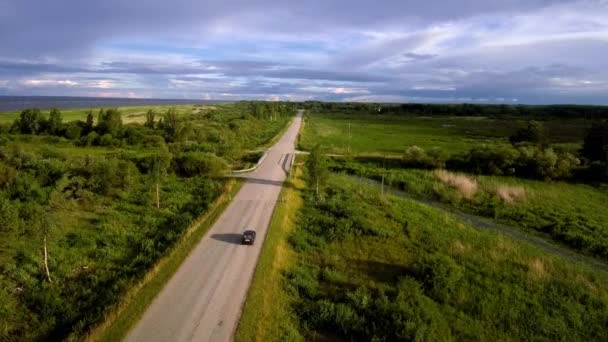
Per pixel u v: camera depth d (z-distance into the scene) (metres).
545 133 89.25
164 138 84.00
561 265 28.95
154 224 31.95
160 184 44.50
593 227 37.81
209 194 40.03
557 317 21.72
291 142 83.94
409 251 30.00
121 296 20.14
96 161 43.09
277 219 33.19
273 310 20.34
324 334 19.36
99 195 37.88
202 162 49.16
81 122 93.62
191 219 32.09
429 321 20.38
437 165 62.91
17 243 26.53
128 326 17.88
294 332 18.70
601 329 20.84
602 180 56.28
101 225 31.09
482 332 20.05
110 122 84.62
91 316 18.64
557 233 36.75
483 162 61.50
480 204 45.75
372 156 71.81
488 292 24.05
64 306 20.17
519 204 45.41
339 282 24.77
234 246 27.11
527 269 27.64
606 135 67.31
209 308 19.64
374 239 31.98
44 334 18.17
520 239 35.81
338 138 99.31
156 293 20.73
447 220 37.94
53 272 23.58
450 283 24.12
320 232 32.94
